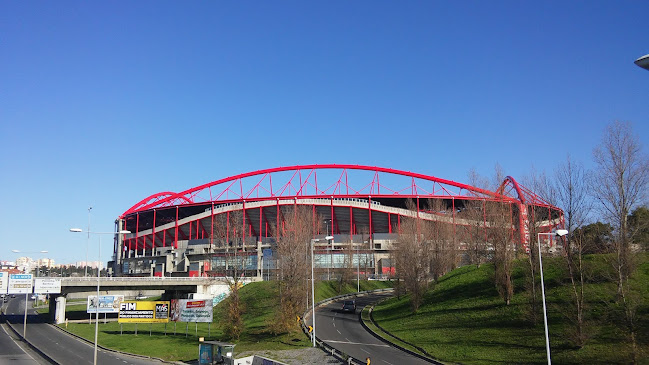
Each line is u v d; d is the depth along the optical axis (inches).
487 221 2493.8
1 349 2532.0
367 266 5019.7
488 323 2113.7
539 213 2170.3
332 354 1807.3
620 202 1622.8
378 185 5664.4
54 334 3105.3
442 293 2768.2
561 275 2156.7
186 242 5723.4
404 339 2128.4
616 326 1691.7
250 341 2364.7
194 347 2405.3
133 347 2504.9
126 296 5634.8
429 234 3420.3
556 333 1801.2
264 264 4630.9
